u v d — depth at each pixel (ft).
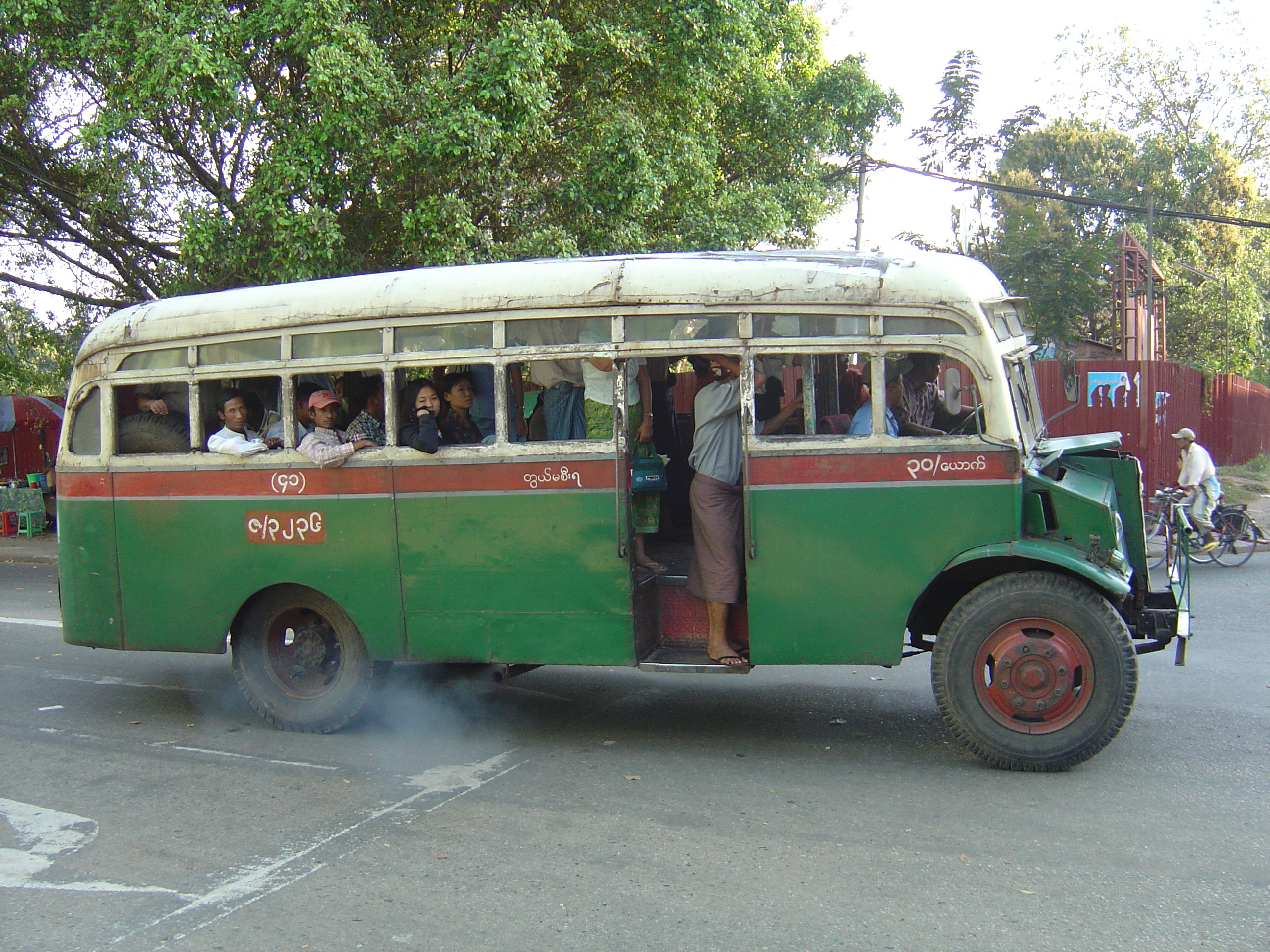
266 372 19.66
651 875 13.16
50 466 63.72
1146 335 73.05
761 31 49.62
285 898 12.84
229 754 18.95
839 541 17.10
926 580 16.83
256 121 38.09
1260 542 44.78
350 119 34.91
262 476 19.80
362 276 19.44
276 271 37.14
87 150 43.78
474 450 18.45
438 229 37.45
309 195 37.09
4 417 61.52
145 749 19.39
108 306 53.42
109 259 50.55
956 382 16.52
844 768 17.15
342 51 34.71
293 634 20.54
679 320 17.47
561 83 41.91
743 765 17.46
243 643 20.61
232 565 20.18
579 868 13.44
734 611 18.70
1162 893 12.28
